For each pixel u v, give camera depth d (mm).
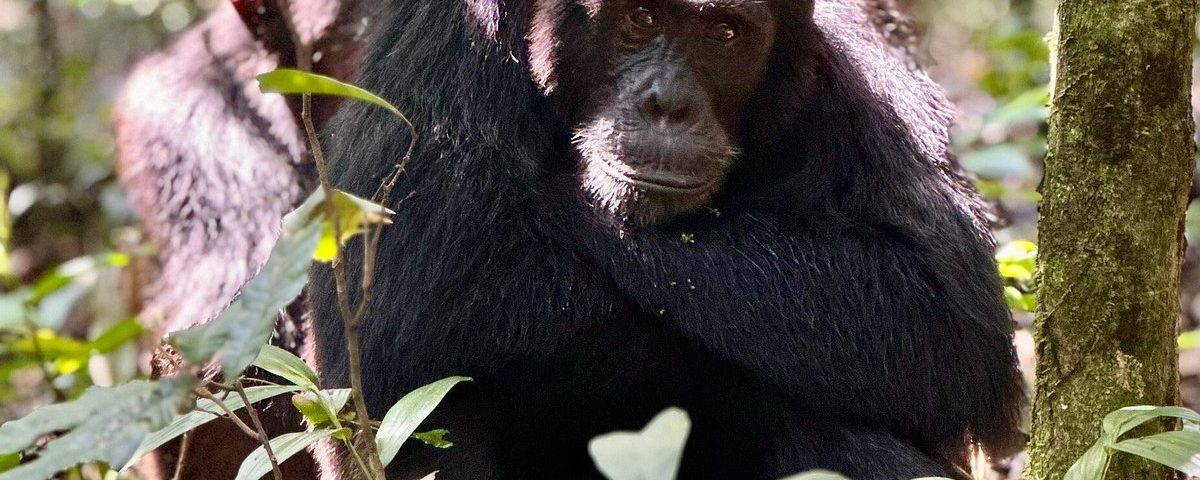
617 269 5348
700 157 5293
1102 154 4328
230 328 3303
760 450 5473
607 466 2797
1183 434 3824
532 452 5523
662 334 5383
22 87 11961
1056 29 4508
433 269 5195
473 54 5520
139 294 8523
